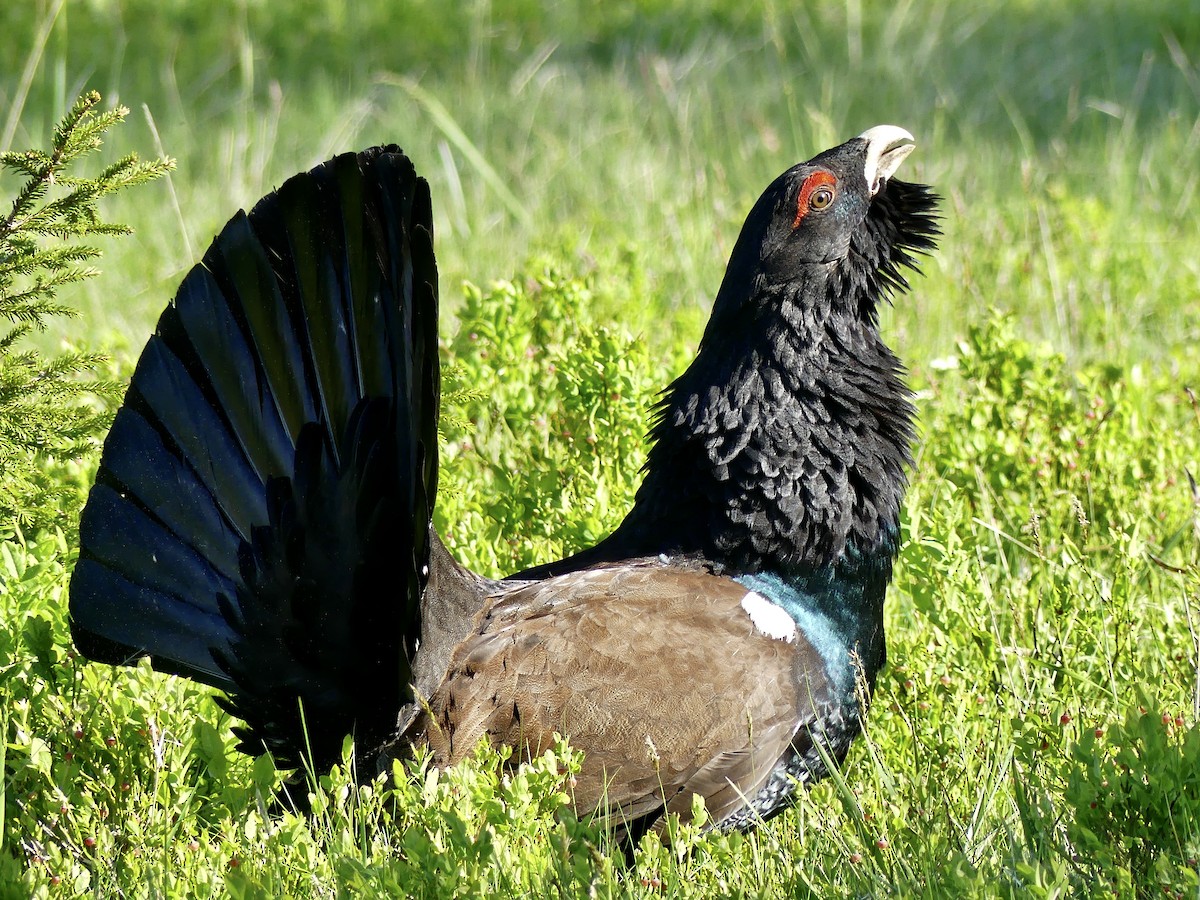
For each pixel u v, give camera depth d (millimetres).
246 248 7750
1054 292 16047
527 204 20812
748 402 8680
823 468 8633
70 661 8852
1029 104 24250
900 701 9531
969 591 9898
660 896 7172
